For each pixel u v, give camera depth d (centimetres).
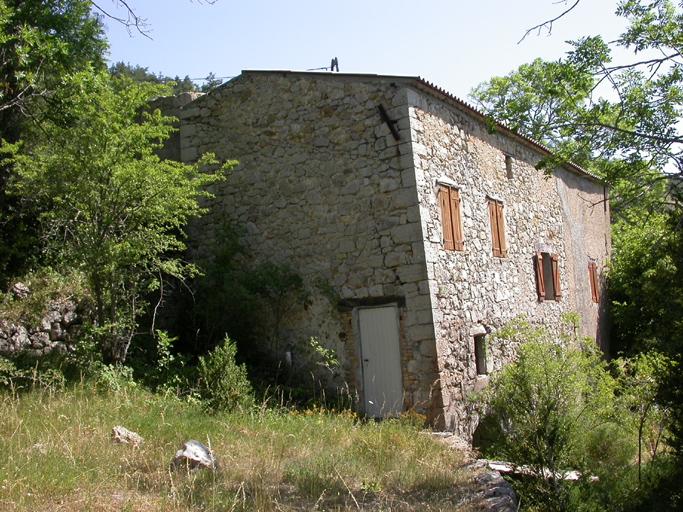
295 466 537
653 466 770
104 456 489
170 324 955
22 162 754
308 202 956
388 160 888
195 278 983
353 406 891
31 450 471
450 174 966
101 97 727
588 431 830
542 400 689
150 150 746
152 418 623
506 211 1162
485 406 922
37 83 798
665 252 777
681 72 649
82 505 392
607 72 655
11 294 767
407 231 866
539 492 636
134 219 754
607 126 668
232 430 632
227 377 735
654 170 695
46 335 759
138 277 796
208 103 1062
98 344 741
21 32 744
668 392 712
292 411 781
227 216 1029
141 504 405
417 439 668
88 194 701
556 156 729
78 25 1003
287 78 988
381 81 898
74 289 817
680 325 738
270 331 972
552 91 698
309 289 946
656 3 646
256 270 947
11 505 375
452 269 923
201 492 440
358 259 906
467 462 621
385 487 521
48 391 642
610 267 1709
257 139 1012
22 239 847
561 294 1370
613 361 985
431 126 930
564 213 1476
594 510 636
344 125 930
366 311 902
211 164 1051
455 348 893
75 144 722
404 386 857
